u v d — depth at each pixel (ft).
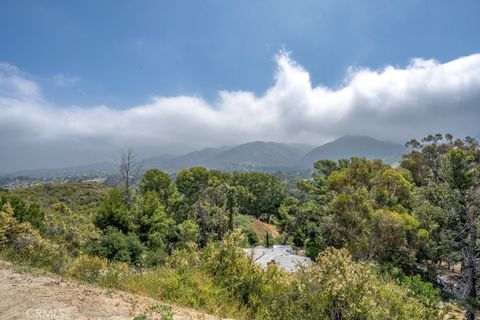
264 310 24.26
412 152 188.96
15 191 157.69
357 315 21.42
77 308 17.57
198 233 137.28
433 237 111.24
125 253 74.69
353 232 98.43
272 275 28.50
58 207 120.57
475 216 103.04
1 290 19.47
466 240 99.66
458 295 90.89
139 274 29.66
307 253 122.11
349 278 21.91
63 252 36.81
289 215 169.68
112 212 106.01
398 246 96.32
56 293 19.99
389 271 84.28
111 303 19.35
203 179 187.73
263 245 168.76
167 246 126.11
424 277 101.71
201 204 154.81
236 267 28.71
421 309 25.39
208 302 24.38
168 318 17.56
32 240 35.78
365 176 130.00
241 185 250.16
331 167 165.48
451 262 109.40
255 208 254.88
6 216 40.01
